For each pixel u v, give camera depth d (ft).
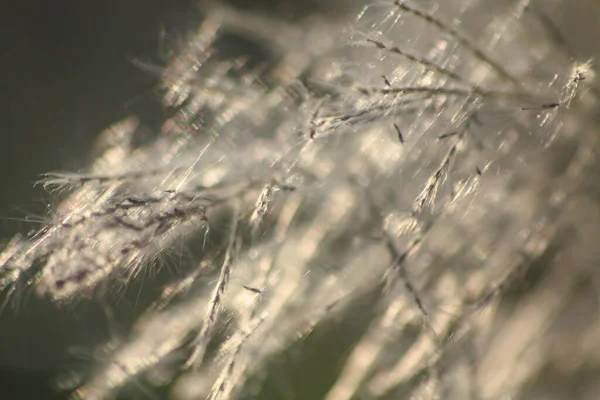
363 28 2.08
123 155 2.16
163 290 2.08
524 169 2.07
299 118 2.08
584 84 2.03
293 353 2.12
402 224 2.02
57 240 1.92
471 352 2.04
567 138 2.06
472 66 2.05
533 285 2.08
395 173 2.08
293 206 2.12
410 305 2.03
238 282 2.03
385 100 1.98
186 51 2.30
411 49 2.03
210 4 2.39
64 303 1.96
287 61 2.29
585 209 2.06
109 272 1.93
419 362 2.06
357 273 2.09
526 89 2.03
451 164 1.98
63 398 2.19
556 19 2.14
